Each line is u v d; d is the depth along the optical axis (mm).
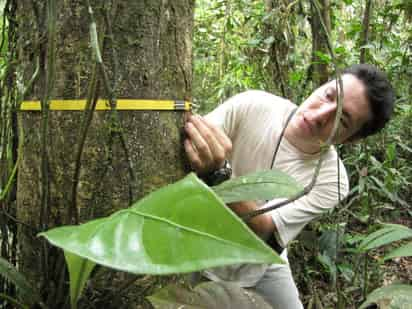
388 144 2658
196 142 792
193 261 332
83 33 688
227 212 351
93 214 707
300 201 1244
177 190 393
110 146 695
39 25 718
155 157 746
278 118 1343
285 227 1187
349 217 2609
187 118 816
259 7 2723
